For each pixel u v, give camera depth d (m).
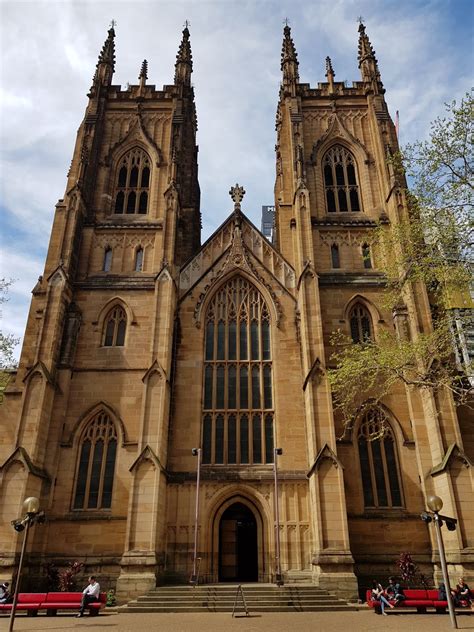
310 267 42.97
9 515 33.25
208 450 39.25
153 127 55.72
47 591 33.62
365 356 32.97
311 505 35.53
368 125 55.03
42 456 36.84
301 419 39.66
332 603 30.16
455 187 29.70
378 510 36.28
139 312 44.16
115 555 35.22
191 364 42.03
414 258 32.88
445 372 33.12
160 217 50.03
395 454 38.16
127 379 41.19
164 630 21.53
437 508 24.61
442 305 39.41
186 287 45.84
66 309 43.16
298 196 46.94
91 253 47.56
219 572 37.34
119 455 38.31
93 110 55.00
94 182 51.72
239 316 44.47
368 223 48.50
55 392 39.75
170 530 36.03
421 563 34.28
